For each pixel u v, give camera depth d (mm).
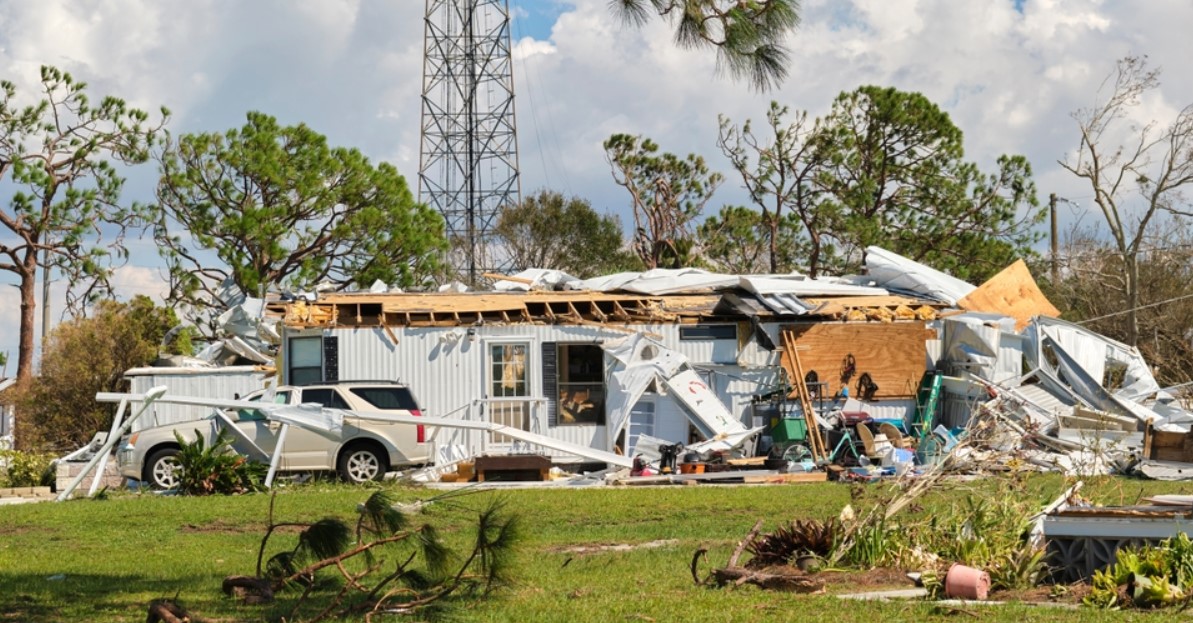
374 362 25531
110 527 16281
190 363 30000
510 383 25844
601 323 26062
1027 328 27562
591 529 16016
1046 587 11273
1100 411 25531
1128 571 10453
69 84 37500
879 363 26938
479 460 22797
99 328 32531
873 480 21656
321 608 9906
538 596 10531
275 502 18406
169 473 21828
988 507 12523
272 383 25891
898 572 11742
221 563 13070
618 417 25234
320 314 25781
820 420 25656
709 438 25016
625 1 9070
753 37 8789
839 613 9680
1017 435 18656
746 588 11070
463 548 13047
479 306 26172
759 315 26453
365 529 9414
